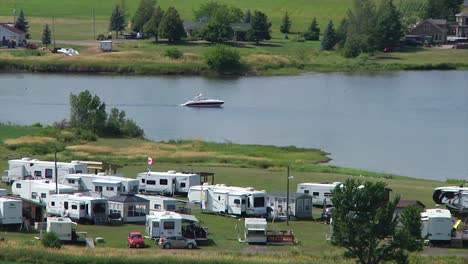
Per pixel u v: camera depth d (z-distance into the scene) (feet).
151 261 594.24
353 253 609.83
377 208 618.85
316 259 623.77
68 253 611.88
